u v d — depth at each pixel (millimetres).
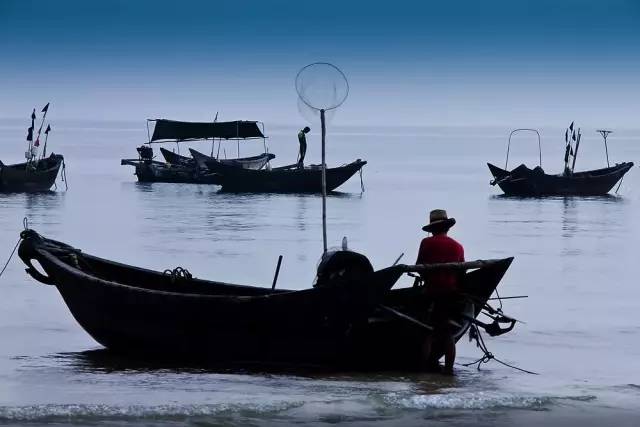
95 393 34000
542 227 95438
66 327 46312
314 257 72312
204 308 37812
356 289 36156
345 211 110188
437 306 36938
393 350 37562
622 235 89125
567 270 67062
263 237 84375
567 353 42250
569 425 31188
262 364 37969
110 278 43625
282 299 36875
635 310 52375
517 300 55344
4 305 51406
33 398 33281
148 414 30969
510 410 32625
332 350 37312
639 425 31281
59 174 173625
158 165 153000
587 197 134375
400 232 89688
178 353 38844
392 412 32031
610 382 36969
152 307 38562
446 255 37031
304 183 132375
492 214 109000
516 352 42406
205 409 31469
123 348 40344
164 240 81625
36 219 97312
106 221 96500
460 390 34969
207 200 121812
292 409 31938
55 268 40906
